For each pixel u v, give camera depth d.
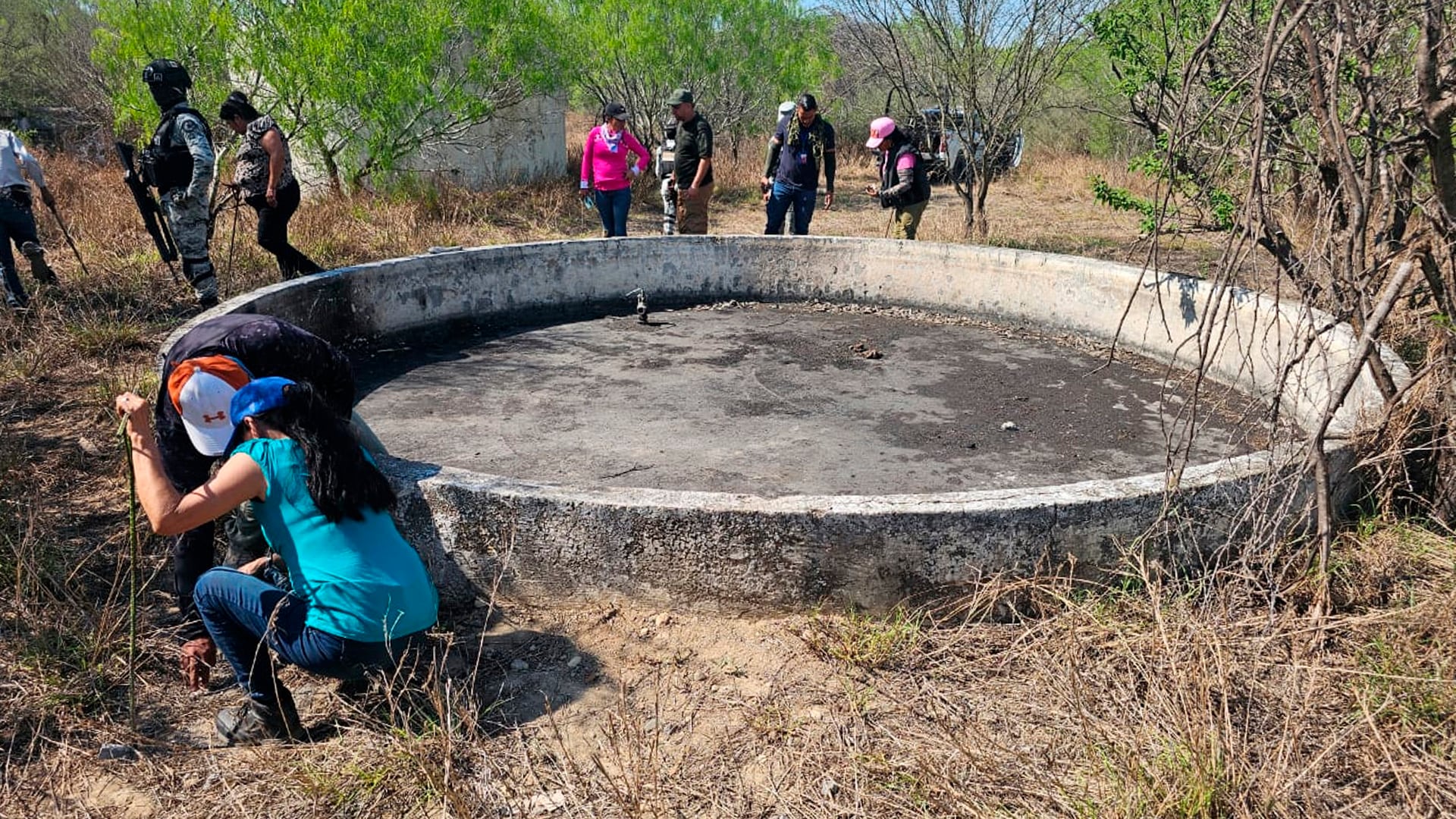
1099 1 10.08
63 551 3.69
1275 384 3.73
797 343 7.11
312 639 2.75
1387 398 4.04
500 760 2.81
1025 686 3.10
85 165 12.41
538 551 3.47
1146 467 5.02
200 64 10.45
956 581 3.37
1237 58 4.99
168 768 2.77
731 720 3.00
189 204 6.74
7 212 6.60
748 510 3.30
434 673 2.91
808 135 8.79
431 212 11.09
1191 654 2.89
